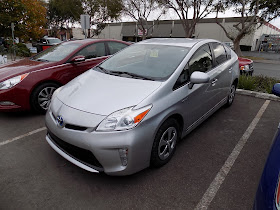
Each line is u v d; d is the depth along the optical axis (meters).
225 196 2.34
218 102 4.01
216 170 2.75
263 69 13.59
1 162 2.81
